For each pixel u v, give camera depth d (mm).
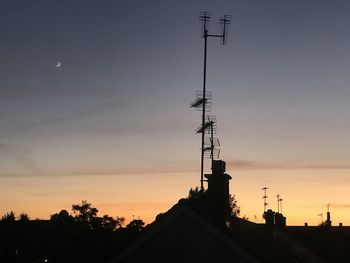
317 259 37281
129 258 17953
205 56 34000
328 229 43812
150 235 17953
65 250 51781
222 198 23203
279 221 44438
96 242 51688
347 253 38906
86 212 58625
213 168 23688
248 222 36000
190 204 18047
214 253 17766
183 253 17828
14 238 53156
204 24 33844
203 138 33406
